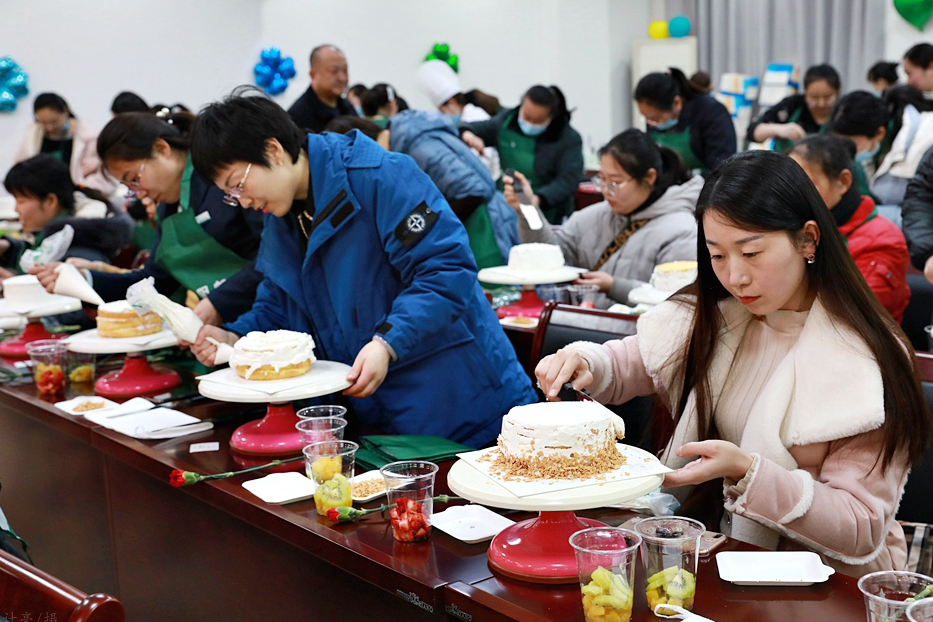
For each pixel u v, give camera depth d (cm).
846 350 149
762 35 884
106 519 233
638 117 958
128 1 722
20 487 273
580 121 951
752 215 144
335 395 235
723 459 141
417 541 150
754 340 168
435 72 638
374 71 850
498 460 142
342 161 208
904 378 148
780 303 150
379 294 215
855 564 149
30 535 273
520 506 126
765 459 142
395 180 206
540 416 140
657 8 970
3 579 112
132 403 244
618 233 373
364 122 359
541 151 552
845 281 150
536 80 949
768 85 848
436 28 880
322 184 207
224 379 209
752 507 142
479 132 561
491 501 128
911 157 477
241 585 185
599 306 349
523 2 925
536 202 409
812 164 298
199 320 237
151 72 741
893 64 650
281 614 175
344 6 824
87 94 716
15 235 529
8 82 684
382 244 212
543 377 177
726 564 136
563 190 548
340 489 161
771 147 602
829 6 848
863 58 827
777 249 146
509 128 556
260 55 787
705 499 174
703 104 552
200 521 195
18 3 681
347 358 226
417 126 408
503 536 143
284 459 196
